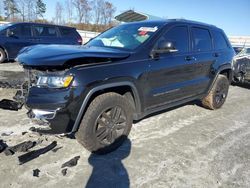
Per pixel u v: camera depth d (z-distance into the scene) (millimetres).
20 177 2930
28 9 57938
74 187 2826
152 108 4062
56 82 2971
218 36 5586
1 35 10570
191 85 4758
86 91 3035
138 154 3559
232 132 4543
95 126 3291
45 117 2990
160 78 3994
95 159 3375
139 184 2936
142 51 3734
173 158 3508
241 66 8617
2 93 5801
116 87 3504
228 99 7086
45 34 11508
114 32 4508
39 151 3455
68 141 3781
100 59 3240
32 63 3004
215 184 3002
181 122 4863
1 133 3932
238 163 3484
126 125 3652
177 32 4418
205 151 3760
